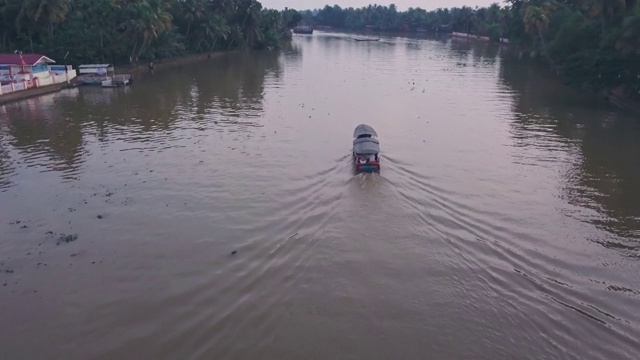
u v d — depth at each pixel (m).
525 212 27.64
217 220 26.47
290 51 140.88
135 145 40.44
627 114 53.75
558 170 34.88
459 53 136.12
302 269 21.56
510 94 67.12
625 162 36.72
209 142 41.44
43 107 55.47
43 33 78.12
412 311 18.84
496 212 27.58
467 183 32.00
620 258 22.81
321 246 23.47
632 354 16.62
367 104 59.38
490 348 16.98
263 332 17.69
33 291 20.38
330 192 30.06
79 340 17.55
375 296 19.70
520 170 34.81
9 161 36.03
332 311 18.80
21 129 45.09
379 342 17.22
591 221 26.66
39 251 23.44
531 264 22.23
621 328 17.92
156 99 61.69
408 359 16.47
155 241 24.33
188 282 20.83
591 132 45.75
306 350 16.80
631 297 19.81
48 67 69.31
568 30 64.88
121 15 85.88
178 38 104.75
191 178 32.78
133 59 90.44
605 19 60.62
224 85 74.31
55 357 16.77
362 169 32.88
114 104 57.94
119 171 34.09
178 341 17.34
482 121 50.47
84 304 19.53
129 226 25.88
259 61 112.06
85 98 61.72
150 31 84.44
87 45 79.00
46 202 28.83
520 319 18.41
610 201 29.36
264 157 37.31
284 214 27.06
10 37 77.62
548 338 17.44
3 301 19.70
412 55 129.88
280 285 20.45
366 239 24.16
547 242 24.25
